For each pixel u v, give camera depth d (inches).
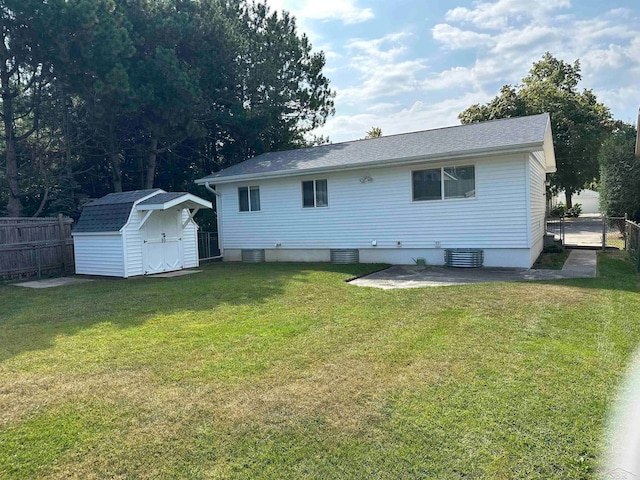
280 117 787.4
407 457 97.9
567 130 1036.5
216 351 174.7
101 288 354.3
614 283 296.0
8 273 418.6
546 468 92.0
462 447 100.7
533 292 271.4
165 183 755.4
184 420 117.8
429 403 123.0
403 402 124.3
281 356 166.4
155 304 275.0
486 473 91.1
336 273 396.8
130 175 716.0
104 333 208.7
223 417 118.8
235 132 729.6
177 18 613.6
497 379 137.1
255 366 156.6
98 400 131.7
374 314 230.1
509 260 395.9
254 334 197.5
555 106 1047.0
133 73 563.2
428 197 431.8
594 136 1023.0
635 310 219.3
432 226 431.8
